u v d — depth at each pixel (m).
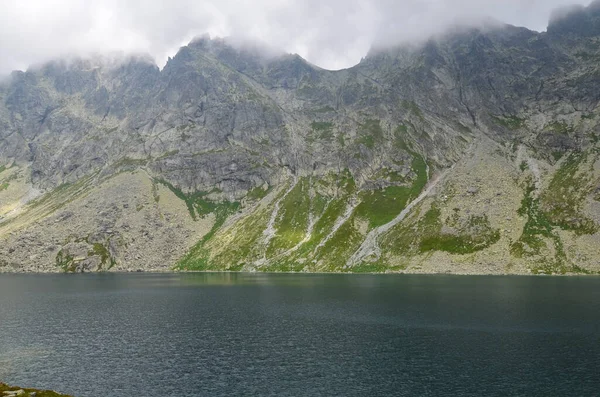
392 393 62.25
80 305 143.00
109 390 64.88
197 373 71.69
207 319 115.06
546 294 144.62
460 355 78.56
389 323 105.69
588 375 67.12
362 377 68.81
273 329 101.69
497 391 62.00
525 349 81.12
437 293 153.12
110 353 83.56
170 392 63.94
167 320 114.56
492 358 76.44
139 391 64.44
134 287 195.38
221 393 63.31
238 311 126.31
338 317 114.44
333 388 64.50
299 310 125.88
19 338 96.31
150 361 78.38
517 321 104.06
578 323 100.44
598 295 140.88
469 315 112.62
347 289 171.00
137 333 99.81
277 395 62.38
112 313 126.62
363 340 90.25
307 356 79.94
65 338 95.94
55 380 69.25
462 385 64.56
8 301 154.75
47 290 188.38
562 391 61.38
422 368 72.31
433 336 92.19
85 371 73.25
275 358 79.06
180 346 87.88
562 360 74.38
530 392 61.34
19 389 55.25
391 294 153.75
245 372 71.94
